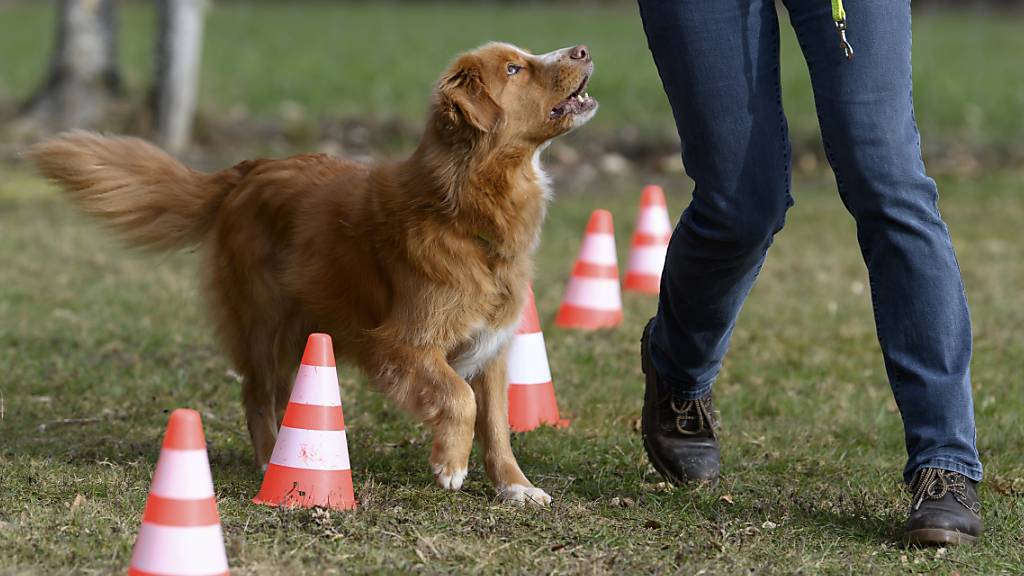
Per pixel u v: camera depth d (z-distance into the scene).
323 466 7.25
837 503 7.68
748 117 6.68
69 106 26.94
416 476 8.20
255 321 8.41
